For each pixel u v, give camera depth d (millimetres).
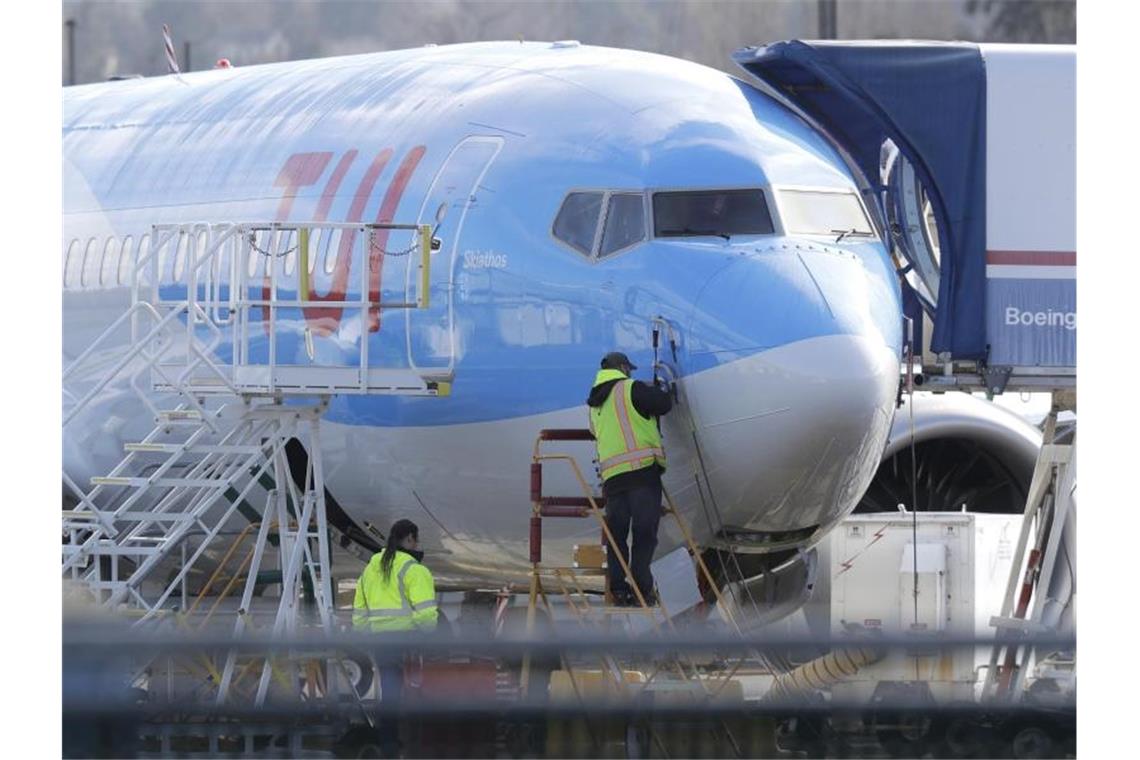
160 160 83500
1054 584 73875
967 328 73000
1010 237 72938
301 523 66188
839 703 44906
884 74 72438
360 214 72125
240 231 67562
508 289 67562
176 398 78812
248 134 80000
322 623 65812
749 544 67125
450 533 71188
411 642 37719
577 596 70938
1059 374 73250
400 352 69750
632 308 65438
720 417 63812
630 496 63281
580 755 59594
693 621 65312
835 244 66938
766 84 74875
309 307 67375
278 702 56250
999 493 87375
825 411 62969
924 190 73500
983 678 67812
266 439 71125
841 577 77438
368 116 75625
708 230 66312
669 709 43375
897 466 86750
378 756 61062
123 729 54625
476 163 70125
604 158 67875
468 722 60531
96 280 83750
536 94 71312
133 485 68375
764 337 63469
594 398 63906
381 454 70688
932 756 62875
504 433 67562
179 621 66688
